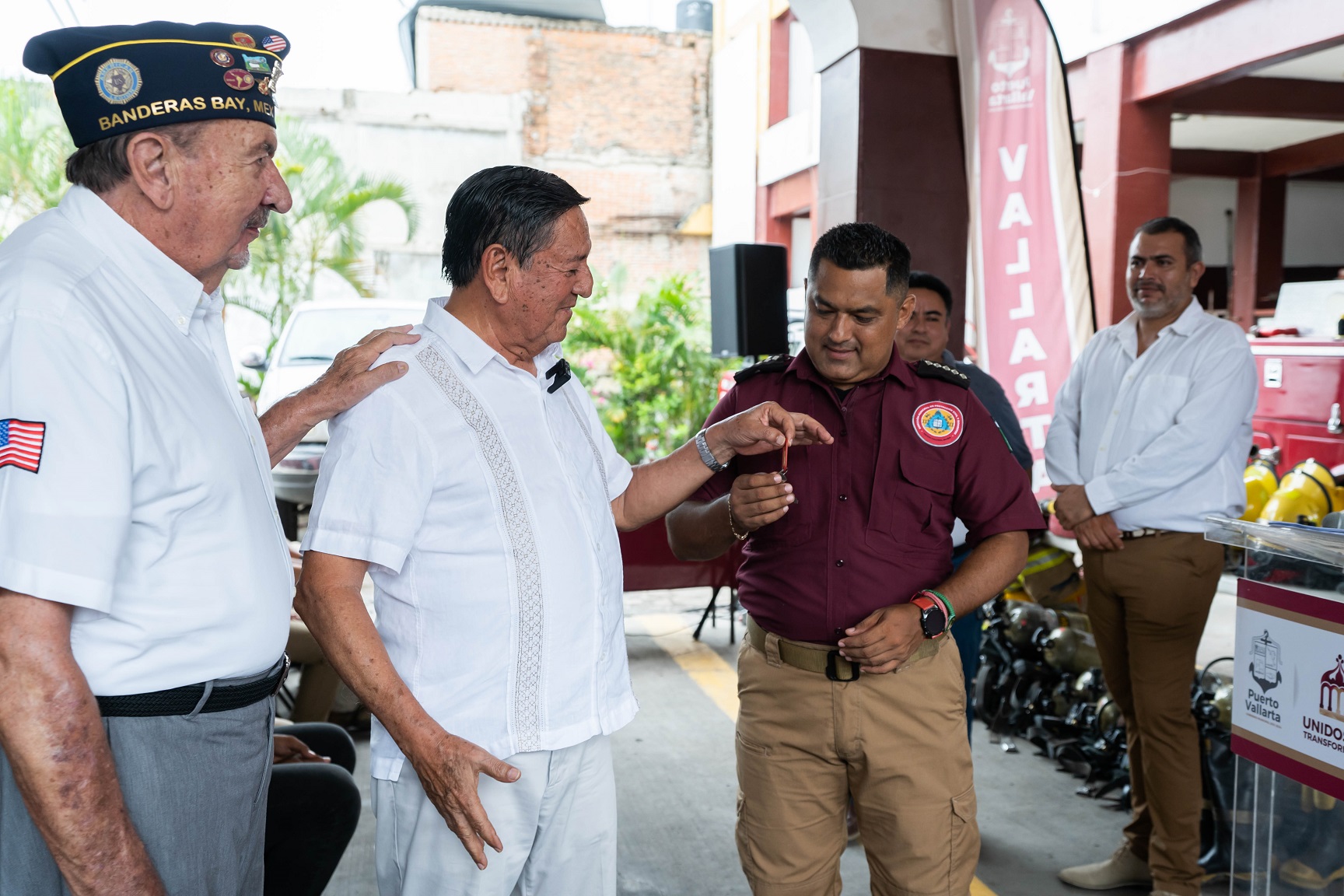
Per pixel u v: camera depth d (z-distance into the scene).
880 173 4.79
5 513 0.98
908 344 2.88
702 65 14.53
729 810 3.23
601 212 14.48
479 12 13.81
